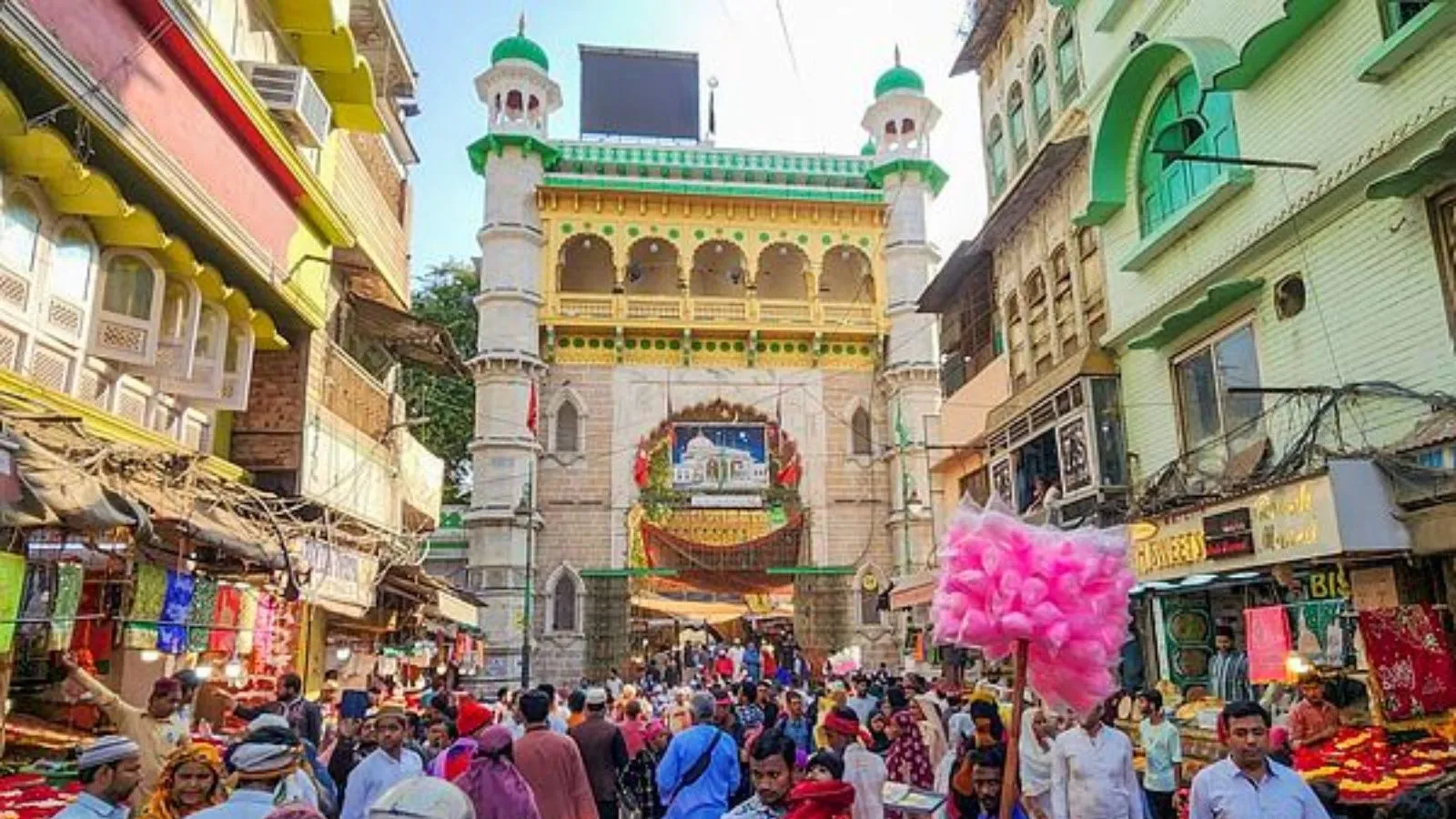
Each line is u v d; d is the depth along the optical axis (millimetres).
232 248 11438
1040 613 3979
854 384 33438
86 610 8375
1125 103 14586
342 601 12508
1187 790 8414
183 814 4414
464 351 40125
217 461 12172
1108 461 14578
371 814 3143
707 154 33781
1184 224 13008
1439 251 9242
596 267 34906
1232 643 11773
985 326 21828
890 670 30656
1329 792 6449
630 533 31000
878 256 34000
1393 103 9797
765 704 11102
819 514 31906
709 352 32844
